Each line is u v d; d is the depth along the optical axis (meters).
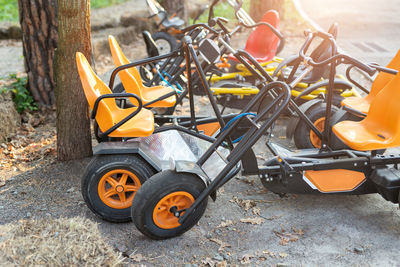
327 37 3.18
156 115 3.89
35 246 2.18
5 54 7.32
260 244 2.76
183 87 4.52
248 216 3.07
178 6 8.55
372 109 3.02
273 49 4.94
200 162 2.80
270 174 3.03
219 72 4.70
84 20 3.45
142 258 2.63
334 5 7.80
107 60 7.07
